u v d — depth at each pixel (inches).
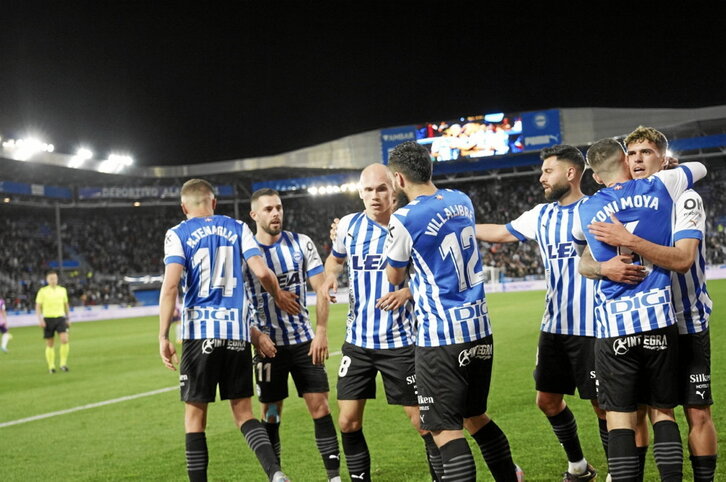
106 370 507.2
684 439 216.1
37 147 1435.8
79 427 299.3
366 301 181.0
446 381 146.9
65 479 216.1
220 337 175.2
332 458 190.1
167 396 369.1
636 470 140.9
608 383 146.1
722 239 1499.8
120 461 234.7
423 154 152.9
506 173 1823.3
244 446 245.0
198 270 177.2
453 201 152.3
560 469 195.3
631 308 142.7
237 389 177.5
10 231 1753.2
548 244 182.2
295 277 202.1
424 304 150.0
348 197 1991.9
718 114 1503.4
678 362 146.7
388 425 263.1
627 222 145.0
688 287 149.8
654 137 154.0
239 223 186.1
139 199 1802.4
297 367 198.1
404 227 147.4
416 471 201.8
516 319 689.0
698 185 1692.9
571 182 178.7
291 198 2012.8
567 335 180.5
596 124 1600.6
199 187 186.7
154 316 1291.8
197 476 171.8
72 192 1690.5
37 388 435.5
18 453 254.8
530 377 350.6
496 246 1667.1
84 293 1615.4
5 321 713.0
